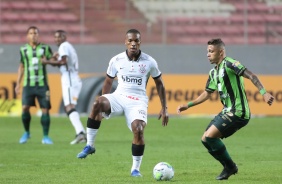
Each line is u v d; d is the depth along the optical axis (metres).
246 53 83.44
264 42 94.19
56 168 33.41
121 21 92.69
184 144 47.78
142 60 29.78
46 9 95.06
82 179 28.83
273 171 32.03
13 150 43.12
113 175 30.31
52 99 75.69
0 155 40.00
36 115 76.88
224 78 27.86
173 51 82.38
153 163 35.91
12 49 81.00
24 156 39.41
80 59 81.50
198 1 95.88
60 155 39.94
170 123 68.56
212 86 28.88
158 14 94.12
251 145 47.25
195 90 76.94
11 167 33.88
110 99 29.70
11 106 75.25
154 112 75.75
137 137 29.11
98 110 29.83
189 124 67.44
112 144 47.94
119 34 91.38
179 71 82.31
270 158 38.47
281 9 96.94
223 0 96.94
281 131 60.22
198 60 82.38
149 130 60.88
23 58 47.81
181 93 76.75
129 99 29.67
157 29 92.12
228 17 96.06
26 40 92.50
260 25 95.62
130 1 94.00
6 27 92.81
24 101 48.16
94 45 81.62
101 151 42.56
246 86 76.62
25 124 48.56
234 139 52.44
